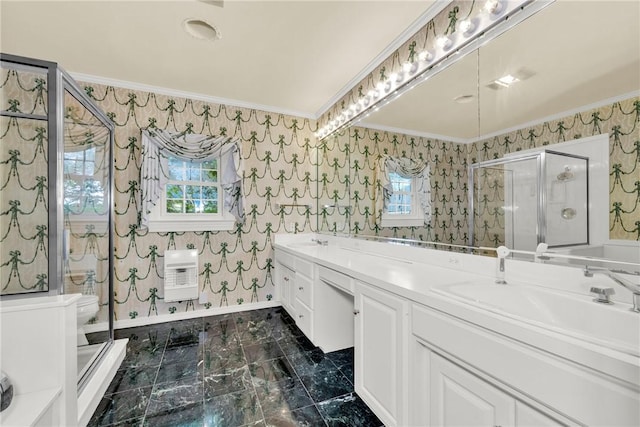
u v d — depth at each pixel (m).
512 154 1.30
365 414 1.44
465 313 0.92
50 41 1.95
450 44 1.56
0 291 1.50
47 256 1.48
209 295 2.86
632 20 0.93
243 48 2.05
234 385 1.68
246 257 3.03
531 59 1.21
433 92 1.71
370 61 2.23
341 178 2.78
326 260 1.93
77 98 1.68
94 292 1.91
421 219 1.83
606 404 0.60
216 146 2.80
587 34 1.03
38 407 1.05
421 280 1.32
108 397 1.57
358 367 1.52
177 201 2.82
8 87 1.69
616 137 0.97
